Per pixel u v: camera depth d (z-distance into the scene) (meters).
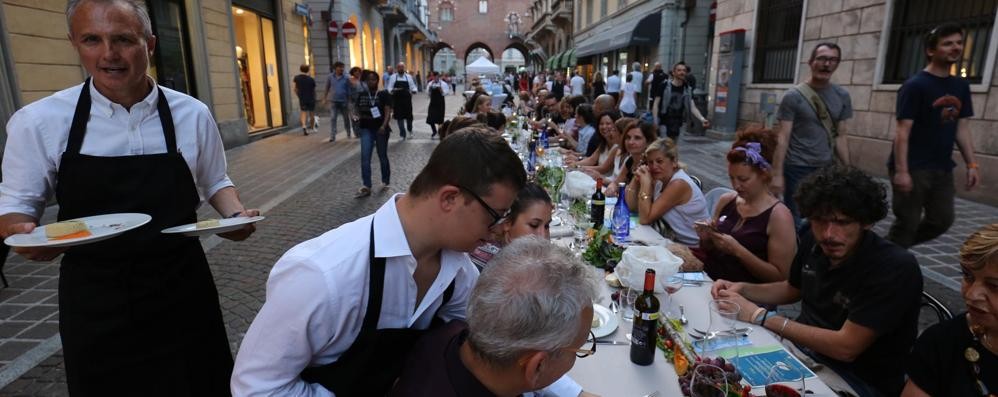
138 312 1.76
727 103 11.15
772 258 2.55
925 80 3.40
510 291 1.05
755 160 2.51
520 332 1.02
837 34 8.05
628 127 4.18
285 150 10.57
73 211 1.70
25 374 2.80
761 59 10.44
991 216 5.53
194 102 1.90
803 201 1.94
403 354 1.32
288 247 4.79
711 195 3.78
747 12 10.62
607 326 1.87
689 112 12.18
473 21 57.44
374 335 1.24
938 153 3.48
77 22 1.57
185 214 1.83
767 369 1.66
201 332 1.96
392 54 29.58
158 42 8.50
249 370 1.14
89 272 1.69
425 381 1.18
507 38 58.09
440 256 1.34
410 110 12.45
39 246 1.40
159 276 1.79
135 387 1.81
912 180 3.55
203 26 9.77
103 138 1.69
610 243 2.54
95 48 1.58
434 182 1.15
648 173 3.47
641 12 17.69
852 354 1.85
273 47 13.92
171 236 1.79
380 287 1.18
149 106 1.75
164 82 8.66
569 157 5.98
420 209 1.18
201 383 1.98
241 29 12.57
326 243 1.18
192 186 1.87
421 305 1.32
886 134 7.21
